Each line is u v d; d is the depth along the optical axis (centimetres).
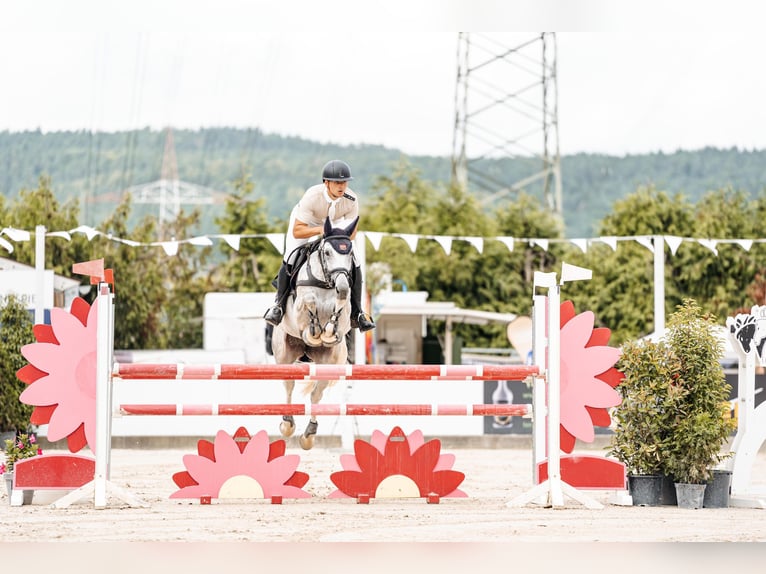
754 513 865
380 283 3259
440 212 4597
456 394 1783
